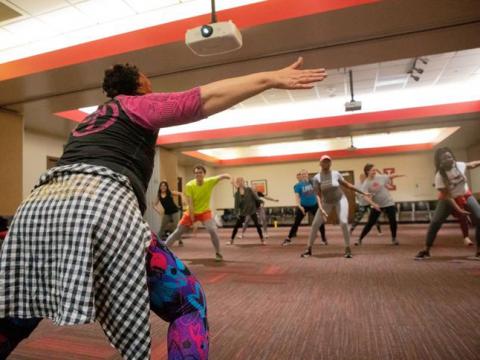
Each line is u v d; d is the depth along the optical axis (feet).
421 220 43.75
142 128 3.08
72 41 15.93
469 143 40.22
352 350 5.42
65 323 2.41
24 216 2.72
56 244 2.57
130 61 15.19
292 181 49.65
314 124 29.19
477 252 13.21
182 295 2.95
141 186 3.08
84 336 6.49
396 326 6.40
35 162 27.17
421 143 43.29
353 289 9.27
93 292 2.49
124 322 2.57
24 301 2.67
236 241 25.11
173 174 36.52
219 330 6.48
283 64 16.03
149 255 2.92
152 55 14.73
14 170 20.40
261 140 32.83
